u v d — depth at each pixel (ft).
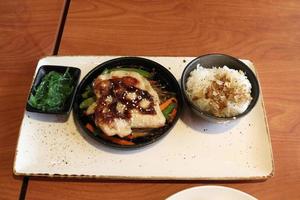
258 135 1.77
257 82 1.80
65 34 2.13
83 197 1.59
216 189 1.54
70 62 1.98
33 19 2.21
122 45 2.10
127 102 1.73
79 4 2.27
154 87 1.89
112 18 2.22
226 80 1.78
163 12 2.26
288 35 2.18
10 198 1.57
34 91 1.81
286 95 1.93
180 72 1.97
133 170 1.63
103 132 1.67
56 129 1.76
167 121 1.77
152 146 1.71
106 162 1.66
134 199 1.59
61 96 1.81
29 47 2.08
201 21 2.23
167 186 1.63
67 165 1.64
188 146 1.73
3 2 2.29
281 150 1.74
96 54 2.06
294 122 1.84
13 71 1.97
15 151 1.67
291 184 1.64
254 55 2.08
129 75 1.83
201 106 1.77
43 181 1.62
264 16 2.27
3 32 2.15
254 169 1.65
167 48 2.10
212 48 2.10
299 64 2.05
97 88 1.76
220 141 1.75
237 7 2.31
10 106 1.84
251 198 1.51
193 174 1.62
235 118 1.68
